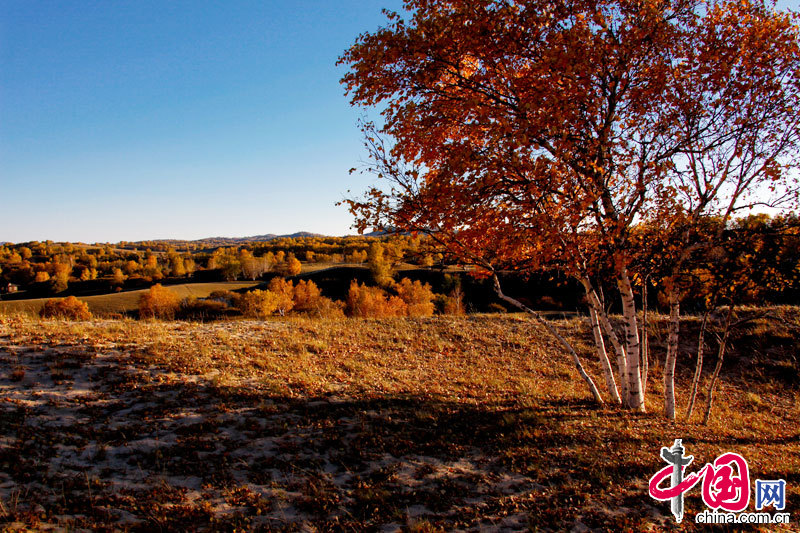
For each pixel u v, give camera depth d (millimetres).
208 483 5426
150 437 6379
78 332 10219
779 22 7348
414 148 8320
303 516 4961
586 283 9016
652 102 7703
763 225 7570
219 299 74250
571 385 11922
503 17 6848
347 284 82375
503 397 9703
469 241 8258
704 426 8633
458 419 7926
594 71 6652
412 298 61312
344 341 13438
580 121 6816
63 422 6504
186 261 121438
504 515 5070
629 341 8898
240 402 7805
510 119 6867
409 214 7602
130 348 9680
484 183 6492
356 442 6742
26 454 5551
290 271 101750
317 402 8227
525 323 17312
